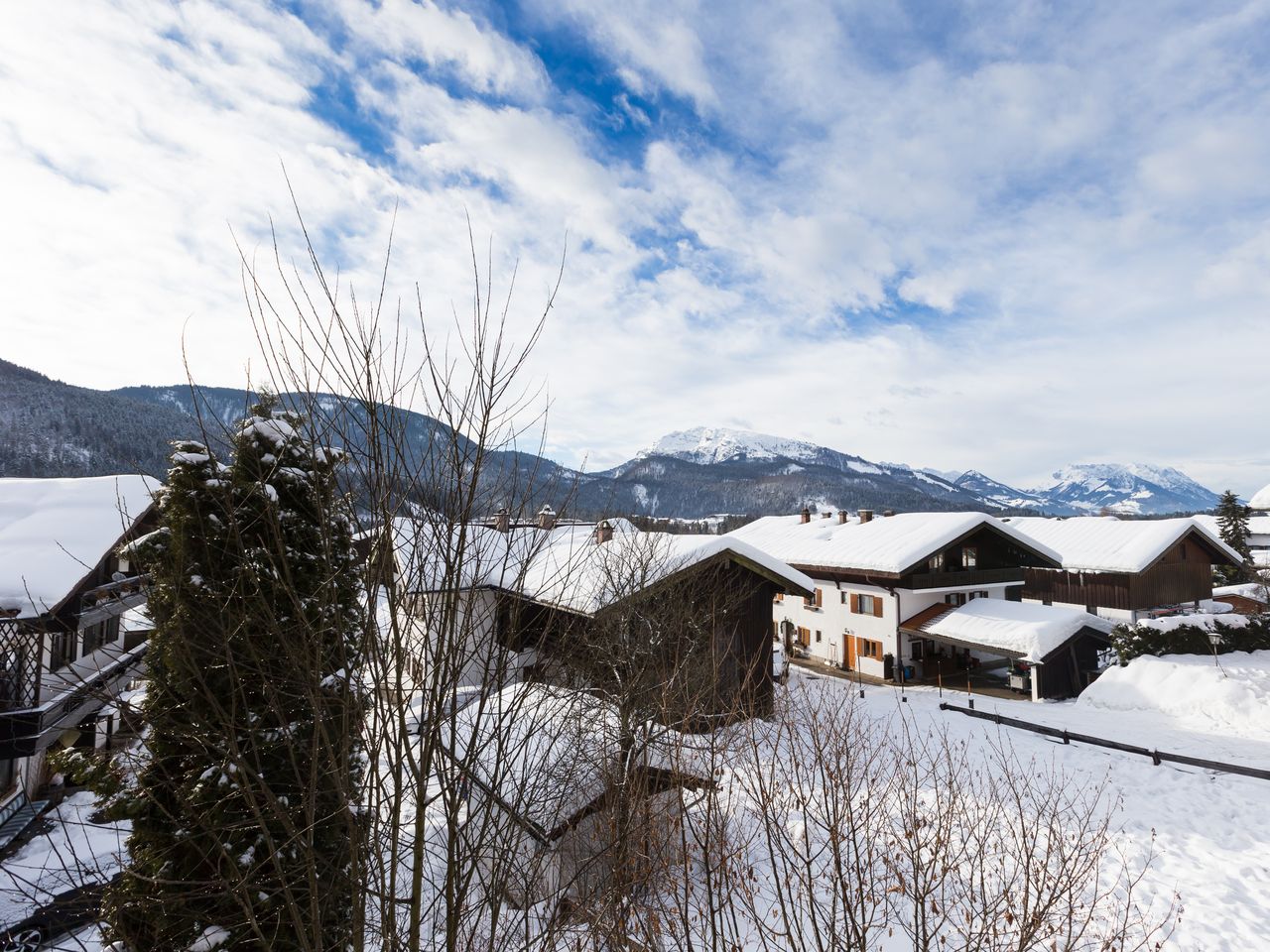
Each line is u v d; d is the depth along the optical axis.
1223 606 28.33
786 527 35.31
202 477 5.23
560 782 5.48
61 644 13.00
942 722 15.16
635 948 4.43
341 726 3.56
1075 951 6.05
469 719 4.81
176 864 5.00
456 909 3.30
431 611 3.32
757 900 6.09
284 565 3.50
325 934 4.45
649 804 5.49
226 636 3.77
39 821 11.61
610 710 8.10
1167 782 11.06
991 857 7.36
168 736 5.08
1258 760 12.44
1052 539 30.19
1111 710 17.52
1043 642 20.33
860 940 4.21
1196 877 8.06
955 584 25.06
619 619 9.83
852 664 26.53
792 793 5.27
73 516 12.48
